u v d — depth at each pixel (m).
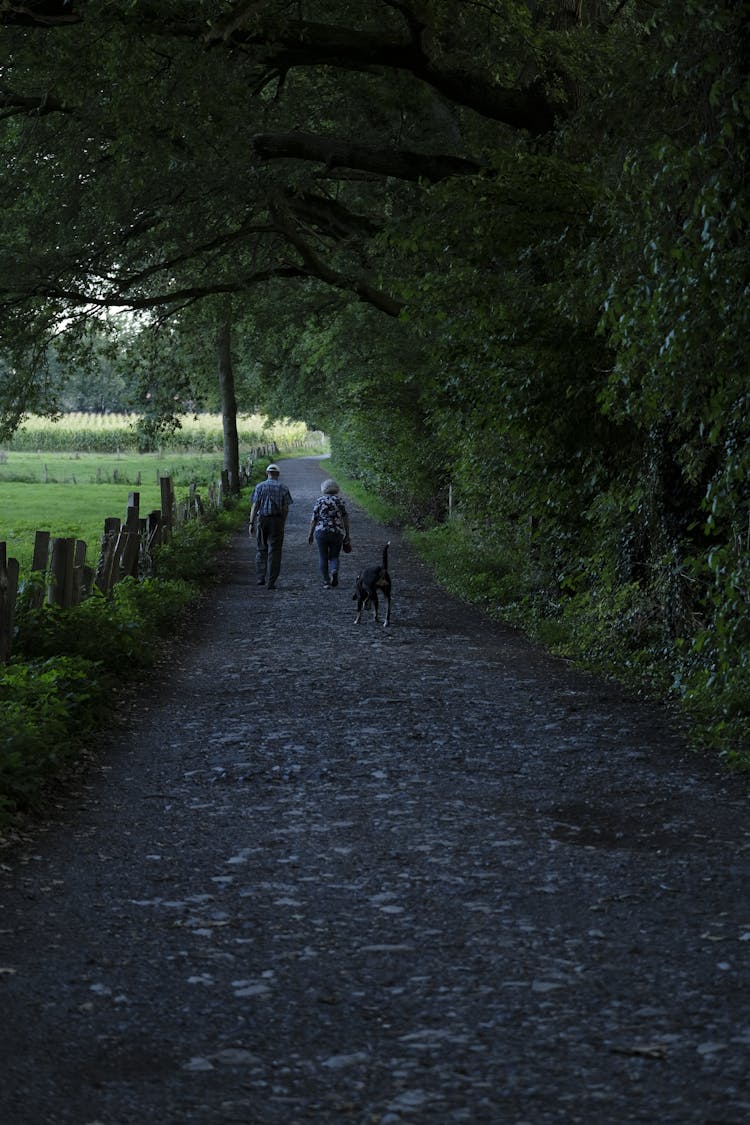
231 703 10.76
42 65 16.31
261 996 4.42
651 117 9.76
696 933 5.08
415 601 19.70
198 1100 3.62
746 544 9.06
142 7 14.16
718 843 6.47
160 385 32.41
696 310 8.02
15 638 11.24
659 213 8.76
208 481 58.22
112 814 7.10
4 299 21.64
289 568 24.89
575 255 11.39
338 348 32.81
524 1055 3.90
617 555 13.86
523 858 6.20
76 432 101.50
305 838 6.59
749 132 8.12
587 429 13.58
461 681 11.97
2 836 6.52
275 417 55.62
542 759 8.56
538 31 15.12
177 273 25.72
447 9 14.77
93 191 19.92
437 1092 3.65
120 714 10.19
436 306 13.51
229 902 5.52
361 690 11.41
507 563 21.36
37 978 4.59
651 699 11.04
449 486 31.12
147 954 4.86
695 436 10.95
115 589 15.42
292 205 21.25
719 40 8.41
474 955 4.82
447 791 7.64
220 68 15.12
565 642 14.60
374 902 5.50
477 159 16.55
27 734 7.77
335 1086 3.70
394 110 19.06
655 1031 4.08
